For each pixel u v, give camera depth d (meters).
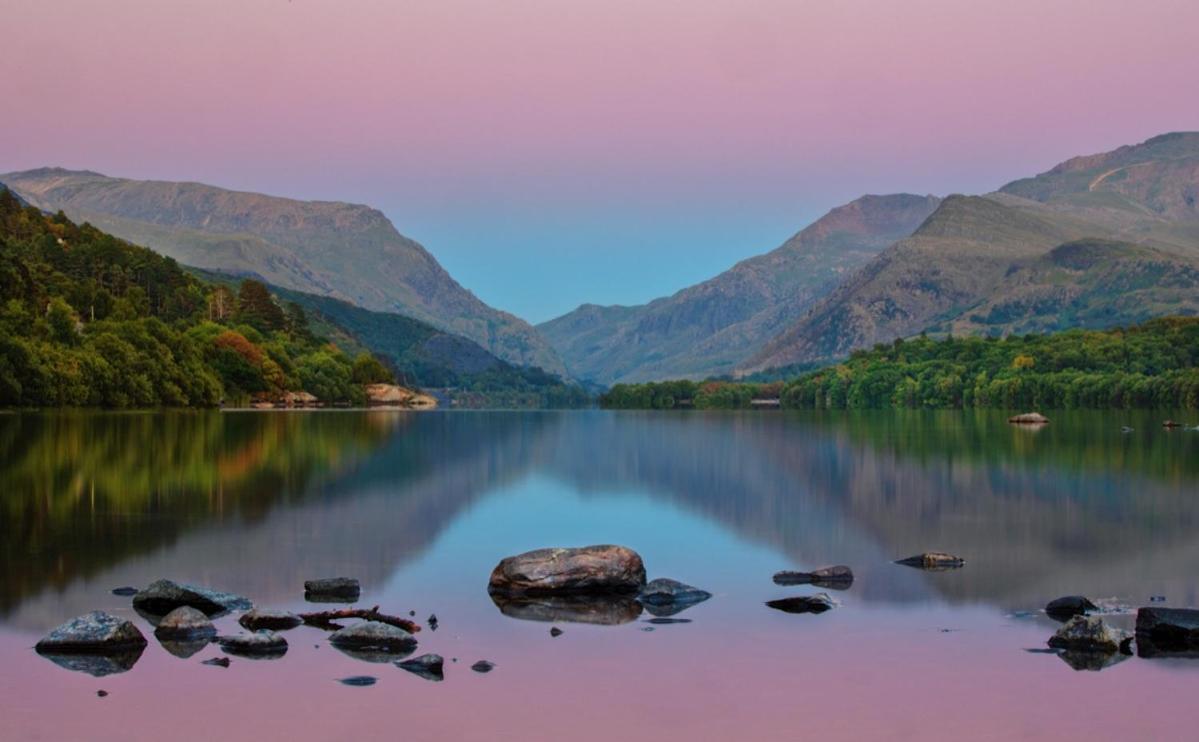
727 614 31.03
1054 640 27.80
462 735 21.14
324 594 33.12
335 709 22.42
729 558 41.38
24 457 76.31
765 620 30.31
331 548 41.69
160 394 186.88
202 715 22.00
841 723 22.06
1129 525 50.53
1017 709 22.84
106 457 78.00
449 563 38.91
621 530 49.03
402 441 115.31
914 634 28.81
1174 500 60.56
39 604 30.78
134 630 26.66
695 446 114.12
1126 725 21.98
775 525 51.06
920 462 89.38
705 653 26.88
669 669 25.50
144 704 22.58
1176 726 21.89
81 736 20.83
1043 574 37.69
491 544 43.66
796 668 25.67
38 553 39.03
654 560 40.84
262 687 23.72
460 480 71.69
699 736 21.22
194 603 30.34
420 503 57.81
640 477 76.00
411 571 37.28
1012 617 30.83
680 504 59.25
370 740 20.81
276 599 32.41
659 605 32.22
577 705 22.94
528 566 33.62
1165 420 184.12
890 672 25.39
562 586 33.41
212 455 83.56
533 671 25.23
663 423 191.50
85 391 164.38
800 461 91.38
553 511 55.94
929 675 25.12
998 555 41.97
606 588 33.62
